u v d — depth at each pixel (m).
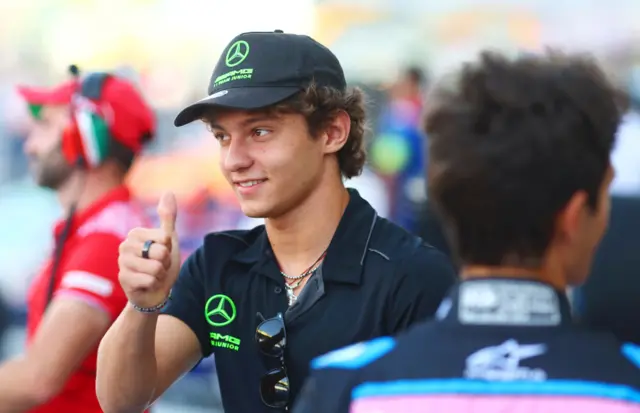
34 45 19.66
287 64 3.61
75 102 4.87
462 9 16.77
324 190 3.78
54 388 4.46
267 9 17.31
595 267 6.53
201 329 3.88
